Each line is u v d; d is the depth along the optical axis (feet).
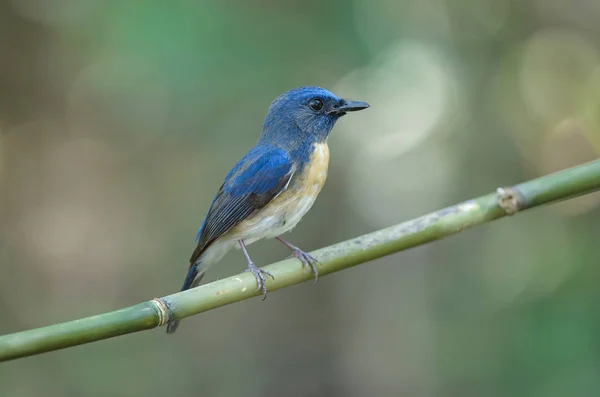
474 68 46.62
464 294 44.09
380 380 45.96
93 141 47.29
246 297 14.84
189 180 47.29
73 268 47.70
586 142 47.93
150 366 44.34
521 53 46.78
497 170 47.44
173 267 47.14
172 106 40.98
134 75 36.17
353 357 46.80
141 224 48.03
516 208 15.84
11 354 12.70
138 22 34.17
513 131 47.21
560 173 15.98
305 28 37.29
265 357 47.29
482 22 46.21
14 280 46.65
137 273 47.50
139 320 13.60
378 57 39.37
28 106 45.24
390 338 46.32
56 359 41.88
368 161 48.11
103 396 41.78
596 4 46.78
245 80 36.78
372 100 45.14
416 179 48.73
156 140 46.32
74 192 48.24
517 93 46.78
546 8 46.60
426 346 44.91
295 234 46.55
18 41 42.75
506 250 43.27
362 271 47.52
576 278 34.32
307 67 38.04
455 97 47.01
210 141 43.68
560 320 33.04
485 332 40.47
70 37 38.93
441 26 45.88
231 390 46.21
